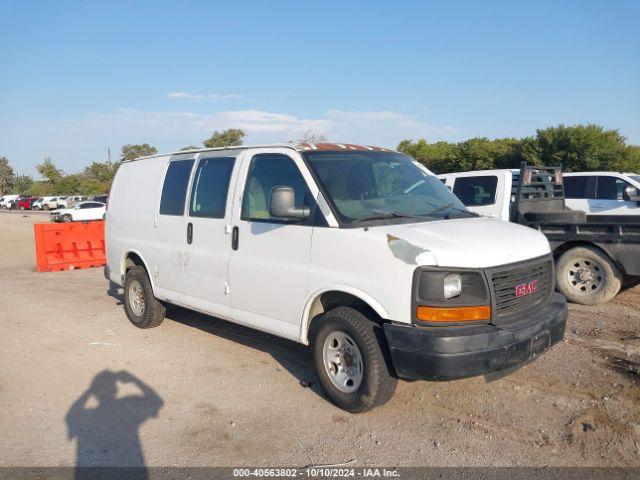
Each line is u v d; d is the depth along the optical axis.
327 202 4.59
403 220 4.61
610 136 27.08
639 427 4.20
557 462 3.79
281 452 4.03
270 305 5.04
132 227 7.14
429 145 36.16
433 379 3.91
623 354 5.69
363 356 4.30
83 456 4.04
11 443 4.25
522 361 4.07
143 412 4.76
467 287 3.96
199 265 5.88
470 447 4.02
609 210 10.54
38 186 83.81
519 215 8.13
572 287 7.79
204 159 6.06
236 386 5.26
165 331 7.15
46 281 11.46
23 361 6.11
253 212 5.24
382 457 3.92
